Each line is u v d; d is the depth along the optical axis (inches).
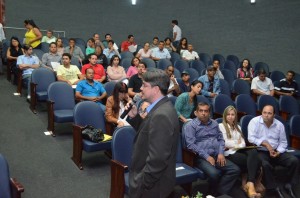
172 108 71.1
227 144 135.1
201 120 130.4
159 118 67.7
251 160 129.1
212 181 124.0
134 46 347.6
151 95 72.0
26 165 139.3
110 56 292.5
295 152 147.9
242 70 281.1
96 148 135.4
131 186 72.2
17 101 213.6
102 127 152.1
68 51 273.1
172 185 70.7
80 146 138.7
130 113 85.0
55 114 166.6
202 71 258.1
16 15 349.7
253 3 324.2
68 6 374.6
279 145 141.9
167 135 66.8
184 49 342.0
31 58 231.5
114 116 152.3
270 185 132.9
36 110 203.2
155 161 65.8
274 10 307.7
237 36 340.8
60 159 147.3
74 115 145.9
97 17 390.0
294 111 204.2
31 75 199.5
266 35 315.9
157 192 69.2
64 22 374.9
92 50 293.7
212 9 361.1
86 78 187.9
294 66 295.6
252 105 193.8
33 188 122.4
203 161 123.9
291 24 295.9
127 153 116.8
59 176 133.0
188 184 124.6
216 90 219.3
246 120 154.6
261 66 299.6
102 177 135.0
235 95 226.5
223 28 352.8
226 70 263.3
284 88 247.1
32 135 169.0
